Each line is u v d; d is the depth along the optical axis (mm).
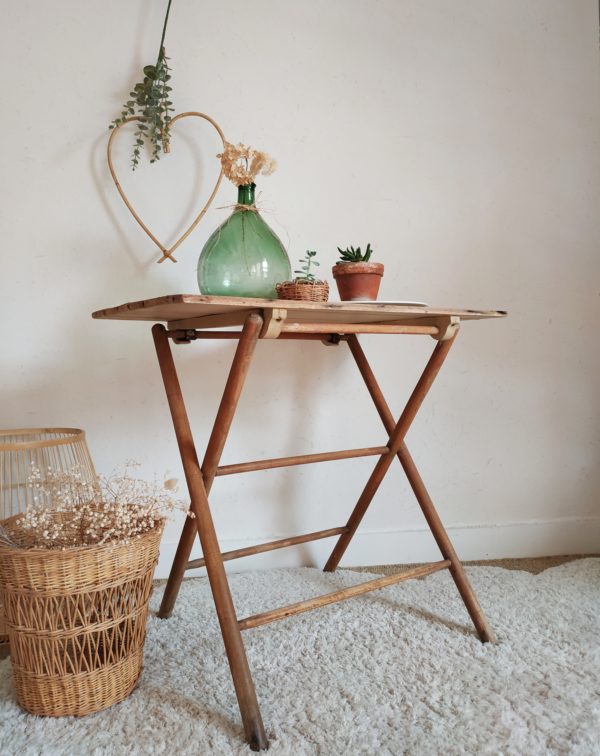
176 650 1299
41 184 1574
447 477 1889
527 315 1905
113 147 1604
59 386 1617
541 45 1870
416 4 1786
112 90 1598
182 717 1067
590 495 1977
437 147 1817
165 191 1644
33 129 1562
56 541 1128
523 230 1886
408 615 1462
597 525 1971
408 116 1795
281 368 1765
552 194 1900
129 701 1113
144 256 1643
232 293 1207
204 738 1013
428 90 1805
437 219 1825
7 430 1492
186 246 1665
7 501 1518
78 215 1599
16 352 1586
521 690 1143
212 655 1276
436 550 1887
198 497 1152
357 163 1767
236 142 1684
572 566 1791
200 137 1659
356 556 1839
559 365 1939
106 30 1590
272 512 1788
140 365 1670
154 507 1153
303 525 1814
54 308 1602
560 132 1896
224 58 1667
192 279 1676
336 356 1799
